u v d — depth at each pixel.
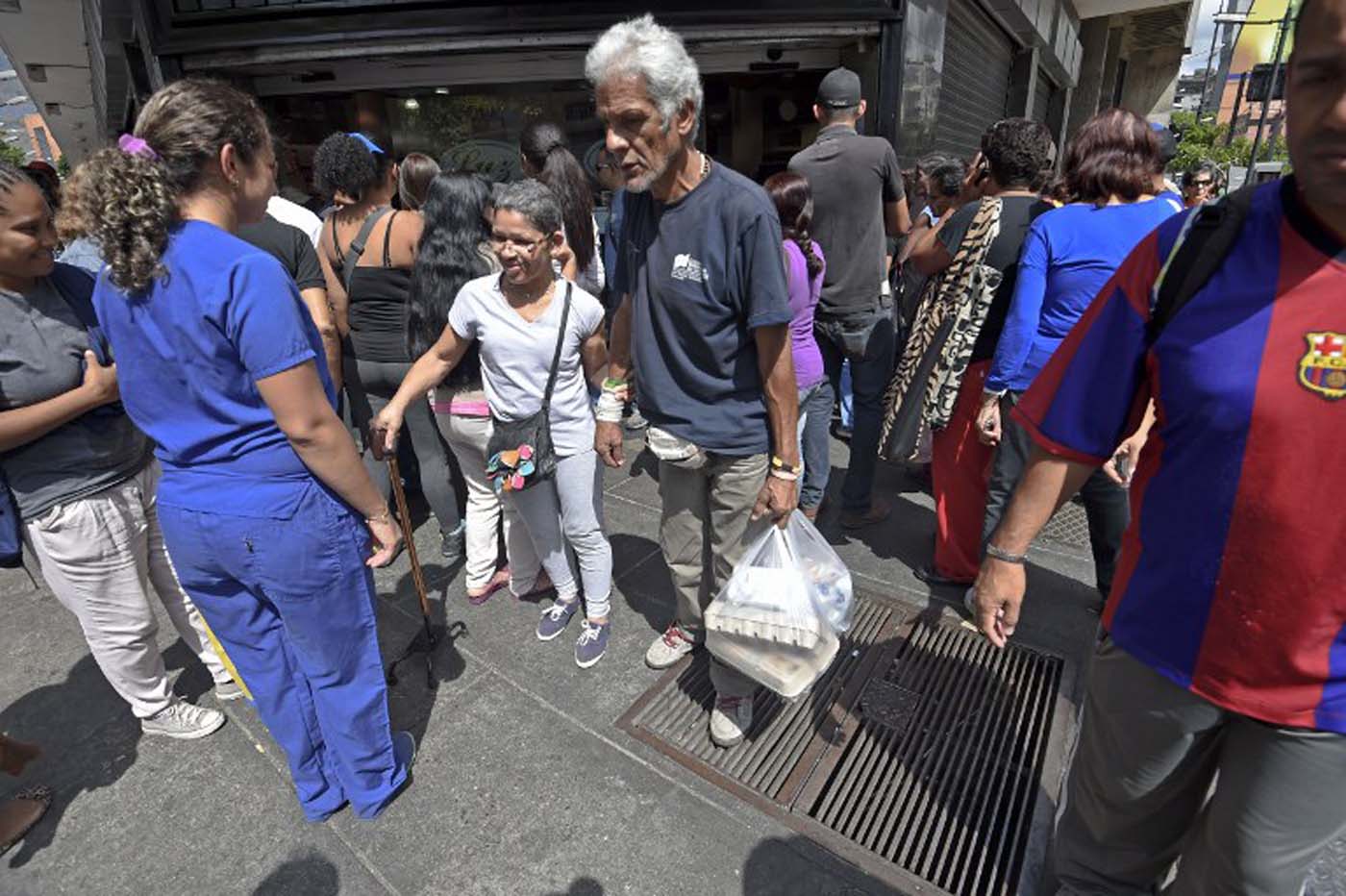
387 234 2.93
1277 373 0.99
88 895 1.87
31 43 6.67
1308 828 1.17
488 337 2.27
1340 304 0.95
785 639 1.91
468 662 2.63
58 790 2.16
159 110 1.47
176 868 1.92
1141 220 2.23
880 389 3.27
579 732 2.29
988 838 1.90
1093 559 3.06
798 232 2.80
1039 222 2.33
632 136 1.64
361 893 1.83
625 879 1.84
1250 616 1.08
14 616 3.04
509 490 2.33
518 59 4.54
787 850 1.89
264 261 1.49
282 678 1.86
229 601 1.76
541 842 1.94
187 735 2.34
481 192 2.64
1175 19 12.32
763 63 4.84
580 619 2.84
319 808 2.02
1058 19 9.33
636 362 2.03
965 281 2.54
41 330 1.79
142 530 2.13
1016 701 2.37
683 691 2.45
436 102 4.91
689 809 2.01
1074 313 2.32
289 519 1.64
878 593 2.94
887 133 4.75
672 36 1.64
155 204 1.42
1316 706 1.08
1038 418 1.34
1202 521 1.10
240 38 4.25
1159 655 1.21
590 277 3.55
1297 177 0.97
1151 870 1.48
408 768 2.16
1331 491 0.98
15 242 1.66
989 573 1.49
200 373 1.51
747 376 1.94
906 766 2.14
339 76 4.60
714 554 2.20
